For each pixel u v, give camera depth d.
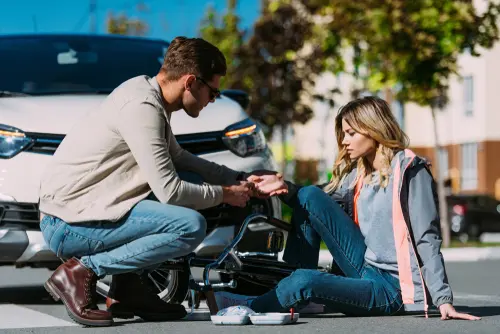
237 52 27.20
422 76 19.20
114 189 5.62
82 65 8.64
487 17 19.02
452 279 11.27
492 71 40.66
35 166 7.16
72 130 5.73
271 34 26.77
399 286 5.82
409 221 5.75
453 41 18.80
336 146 6.21
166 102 5.68
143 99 5.55
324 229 5.95
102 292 6.88
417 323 5.52
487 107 40.75
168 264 6.04
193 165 6.25
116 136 5.59
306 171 30.11
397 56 19.16
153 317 5.93
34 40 8.98
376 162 5.90
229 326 5.55
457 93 42.31
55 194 5.65
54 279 5.69
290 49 26.88
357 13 19.83
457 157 42.47
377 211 5.84
